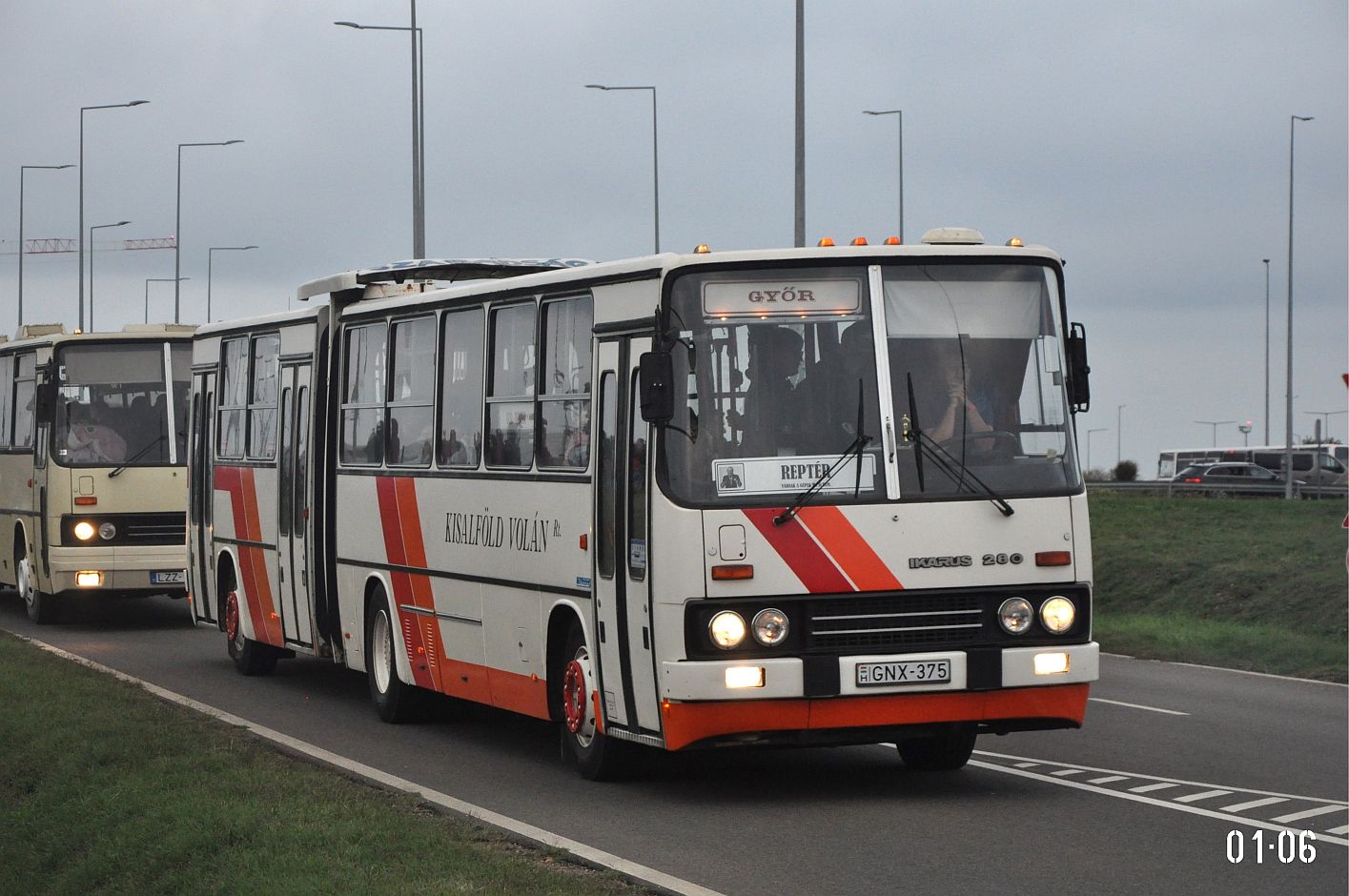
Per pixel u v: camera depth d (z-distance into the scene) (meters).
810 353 12.42
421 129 39.34
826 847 10.83
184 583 28.33
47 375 28.23
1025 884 9.73
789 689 11.93
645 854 10.66
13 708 16.66
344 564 18.83
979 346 12.61
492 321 15.55
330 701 19.34
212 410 23.08
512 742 16.17
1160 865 10.20
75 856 11.15
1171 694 19.66
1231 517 43.53
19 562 30.52
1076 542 12.53
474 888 9.17
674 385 12.30
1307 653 23.16
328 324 19.22
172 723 15.91
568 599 13.90
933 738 13.38
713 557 12.06
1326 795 12.66
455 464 16.16
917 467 12.34
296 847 10.38
